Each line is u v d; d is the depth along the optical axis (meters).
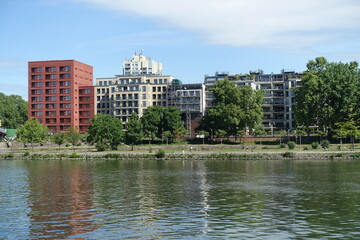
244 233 37.38
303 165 99.88
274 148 142.12
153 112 170.25
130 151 146.62
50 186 69.50
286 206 49.47
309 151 125.38
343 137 138.50
